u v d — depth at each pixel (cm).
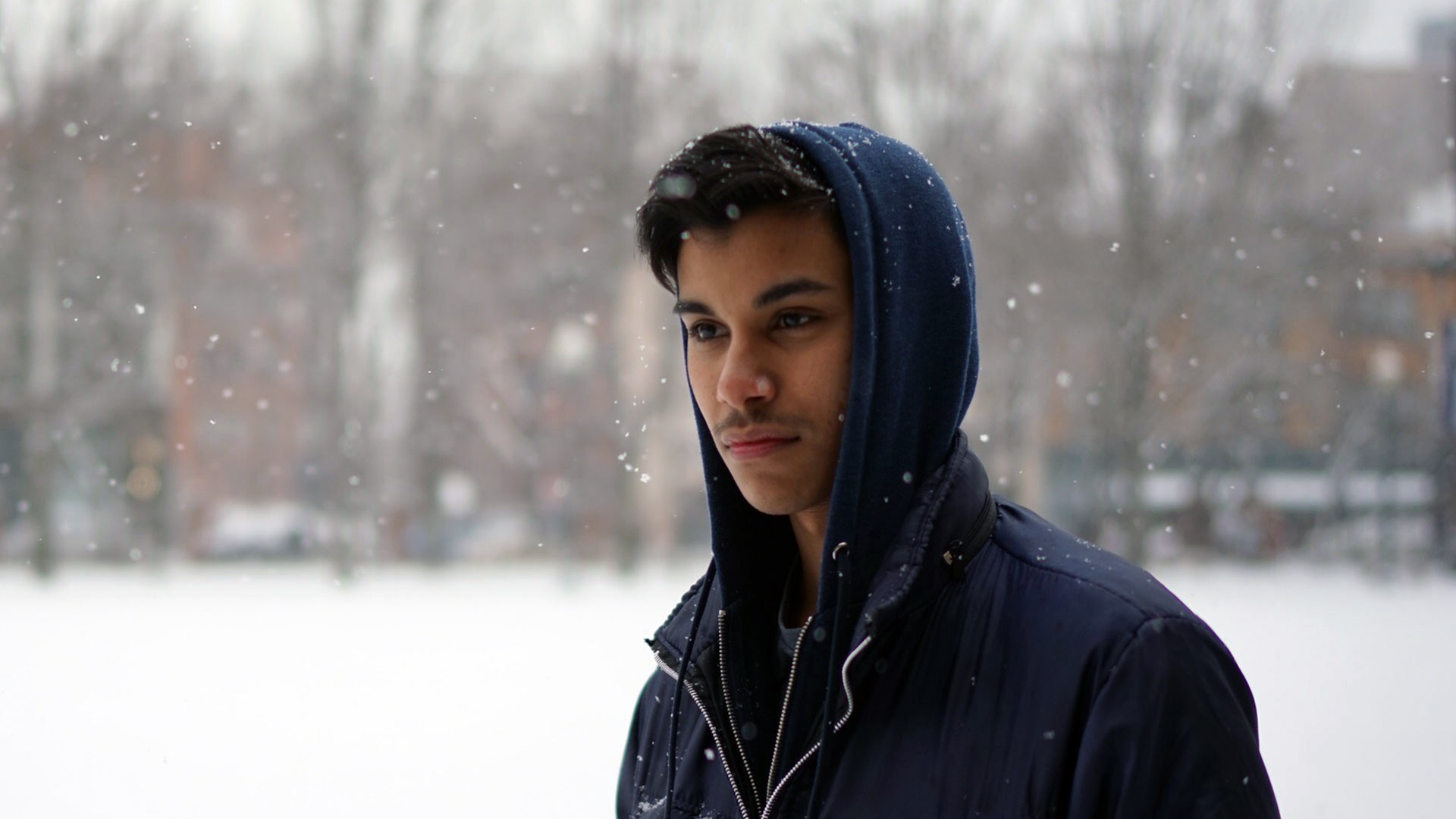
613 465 3547
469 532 4091
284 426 4075
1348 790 607
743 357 142
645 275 3284
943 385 149
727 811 156
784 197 140
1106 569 137
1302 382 3028
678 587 2575
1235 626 1440
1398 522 3116
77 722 848
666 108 3128
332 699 945
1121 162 2223
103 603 2042
